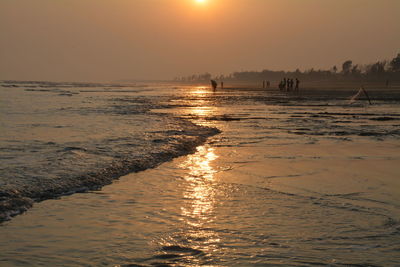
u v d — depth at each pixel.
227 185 7.05
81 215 5.34
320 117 21.44
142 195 6.35
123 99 39.50
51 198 6.09
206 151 10.62
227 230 4.86
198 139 12.45
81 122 16.31
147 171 8.14
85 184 6.85
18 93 47.72
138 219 5.21
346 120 19.81
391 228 4.96
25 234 4.66
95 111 22.62
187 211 5.57
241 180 7.44
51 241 4.46
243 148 11.14
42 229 4.82
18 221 5.08
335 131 15.25
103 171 7.63
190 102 35.69
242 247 4.36
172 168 8.47
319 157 9.84
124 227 4.92
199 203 5.95
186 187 6.88
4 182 6.48
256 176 7.77
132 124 15.74
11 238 4.53
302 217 5.35
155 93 61.88
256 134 14.13
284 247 4.37
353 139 13.12
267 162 9.18
